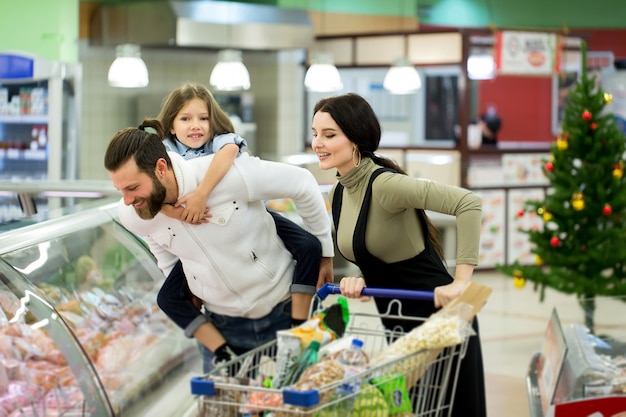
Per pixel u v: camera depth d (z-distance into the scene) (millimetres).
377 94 14242
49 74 9367
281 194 3055
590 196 7340
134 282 4199
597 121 7414
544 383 5027
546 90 18125
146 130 3041
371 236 3320
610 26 18531
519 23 18234
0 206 8578
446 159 11836
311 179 3133
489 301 10188
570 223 7352
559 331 4996
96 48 12531
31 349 3289
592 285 7297
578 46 12188
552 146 7625
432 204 3170
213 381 2553
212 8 12023
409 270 3428
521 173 12117
